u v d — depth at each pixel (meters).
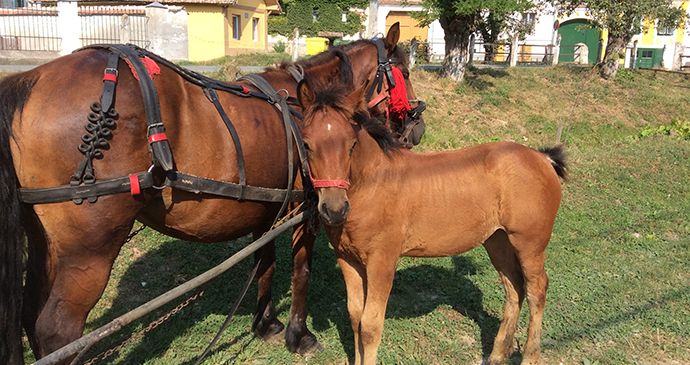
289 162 3.36
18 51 13.40
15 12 14.77
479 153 3.59
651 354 3.90
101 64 2.74
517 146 3.65
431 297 4.82
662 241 6.16
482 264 5.52
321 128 2.82
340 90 3.01
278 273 5.17
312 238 3.93
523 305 4.76
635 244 6.01
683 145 10.66
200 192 2.96
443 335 4.19
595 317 4.38
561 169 3.87
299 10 28.34
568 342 4.02
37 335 2.63
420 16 12.83
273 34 28.64
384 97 4.22
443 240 3.44
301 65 4.10
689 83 18.52
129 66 2.77
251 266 5.17
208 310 4.44
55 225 2.62
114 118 2.62
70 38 13.66
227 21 20.56
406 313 4.46
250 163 3.18
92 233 2.65
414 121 4.44
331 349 3.95
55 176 2.57
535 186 3.47
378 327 3.19
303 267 3.90
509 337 3.76
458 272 5.31
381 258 3.18
